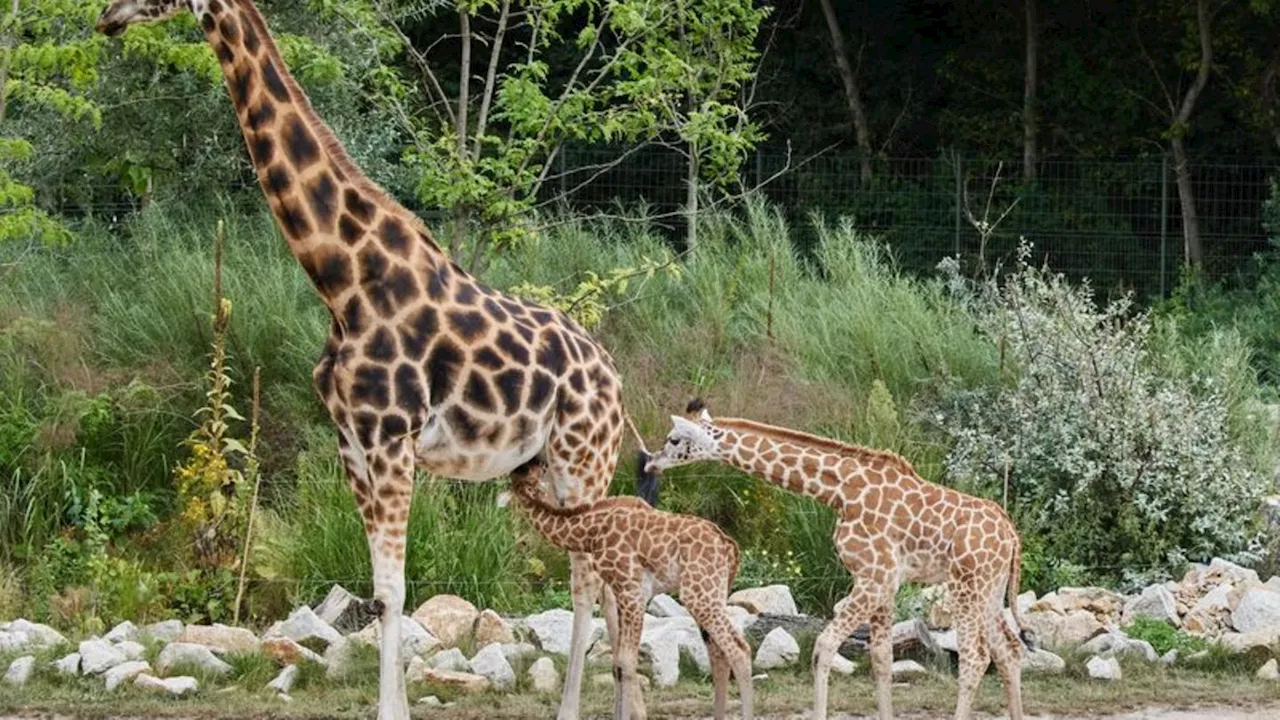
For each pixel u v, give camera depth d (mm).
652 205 23578
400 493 9672
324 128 9859
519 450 10086
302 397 16016
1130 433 14953
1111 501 15055
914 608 13203
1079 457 14914
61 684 11312
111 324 16688
